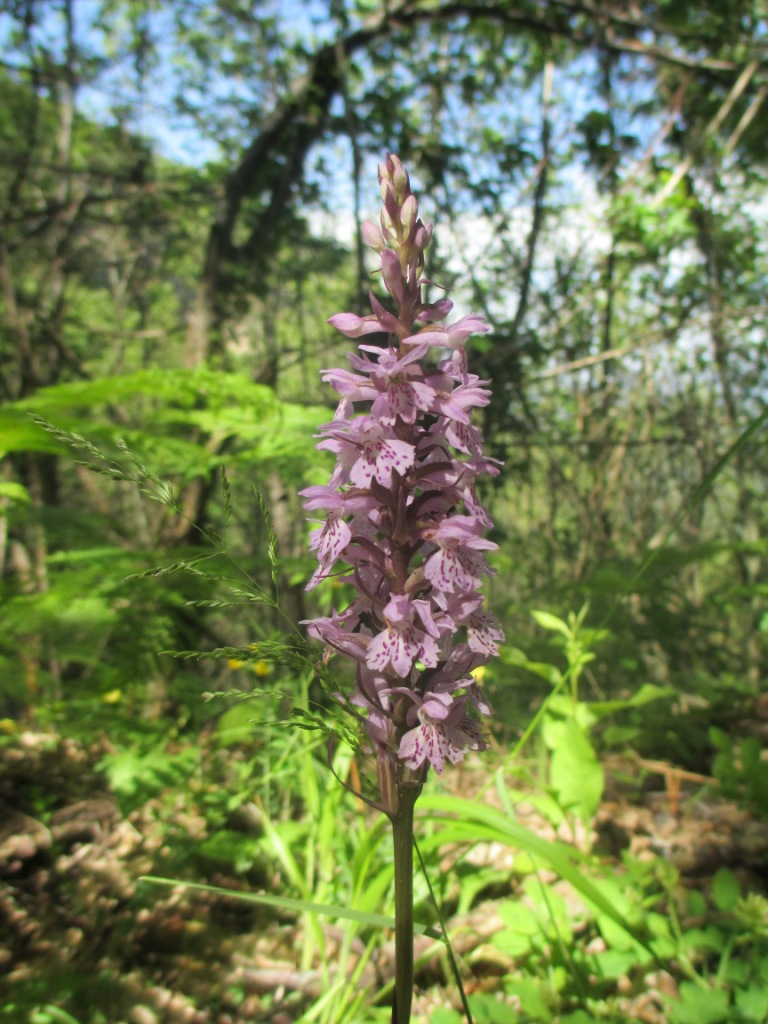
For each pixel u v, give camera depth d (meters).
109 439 0.37
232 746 0.34
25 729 0.34
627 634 0.42
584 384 0.72
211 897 0.23
